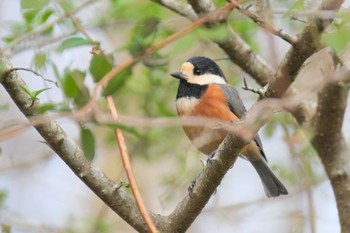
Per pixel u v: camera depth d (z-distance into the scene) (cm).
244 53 1136
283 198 1389
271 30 841
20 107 816
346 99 986
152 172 1568
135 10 1120
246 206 1398
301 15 799
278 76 804
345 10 758
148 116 1321
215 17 884
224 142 862
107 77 850
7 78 801
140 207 830
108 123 768
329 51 833
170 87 1348
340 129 1027
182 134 1394
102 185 879
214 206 1398
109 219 1595
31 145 1541
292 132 1300
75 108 873
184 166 1352
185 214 908
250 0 919
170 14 1185
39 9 966
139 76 1309
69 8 969
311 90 787
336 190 1052
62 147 852
